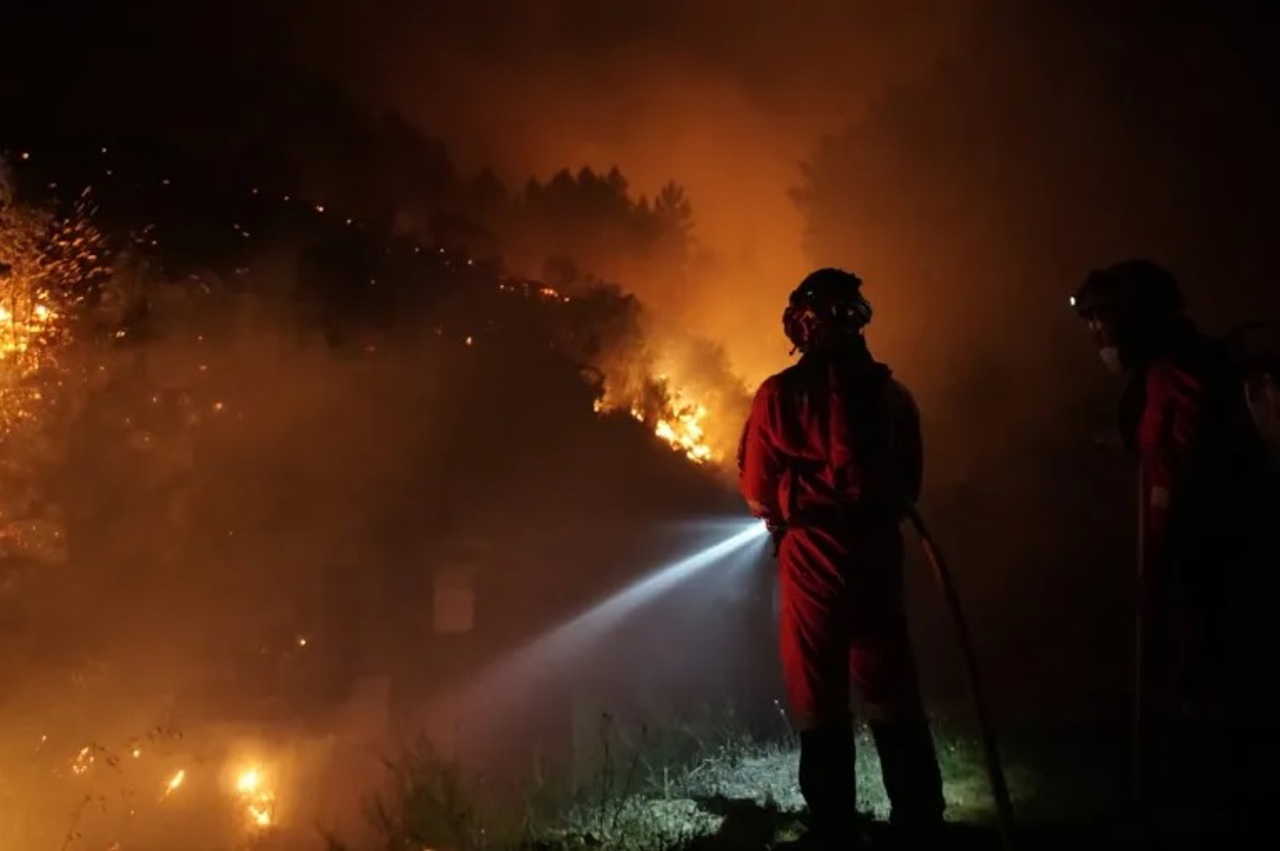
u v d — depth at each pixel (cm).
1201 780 436
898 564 457
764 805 551
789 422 454
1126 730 646
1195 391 419
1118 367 446
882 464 448
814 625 452
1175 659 432
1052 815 498
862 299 470
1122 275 442
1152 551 426
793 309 471
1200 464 417
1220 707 421
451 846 550
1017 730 659
